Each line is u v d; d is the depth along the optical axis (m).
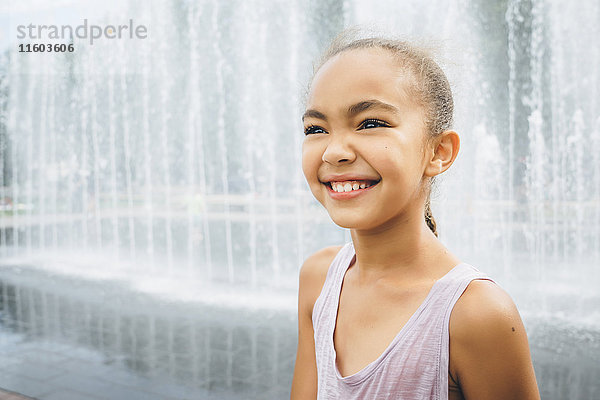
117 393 3.03
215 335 4.18
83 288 6.04
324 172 0.66
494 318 0.61
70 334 4.25
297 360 0.93
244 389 3.08
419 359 0.64
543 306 4.71
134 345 3.95
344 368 0.73
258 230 8.67
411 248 0.70
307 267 0.91
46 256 8.16
